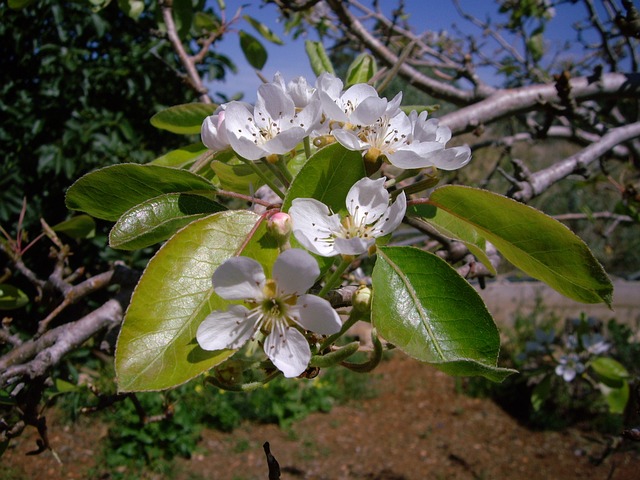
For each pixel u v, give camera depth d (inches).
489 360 4.8
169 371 4.6
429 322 5.1
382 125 6.0
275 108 6.0
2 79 34.8
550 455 33.8
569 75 13.2
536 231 5.5
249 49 15.1
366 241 4.8
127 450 31.1
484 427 37.3
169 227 6.1
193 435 33.8
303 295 4.7
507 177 12.8
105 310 9.8
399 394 42.3
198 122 9.2
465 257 10.4
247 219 5.5
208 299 5.0
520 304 45.6
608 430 35.0
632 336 41.5
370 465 32.9
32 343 9.5
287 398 37.9
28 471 29.5
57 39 35.6
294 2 15.9
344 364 5.1
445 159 5.7
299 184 5.4
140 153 35.4
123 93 36.3
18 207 33.0
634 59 17.0
